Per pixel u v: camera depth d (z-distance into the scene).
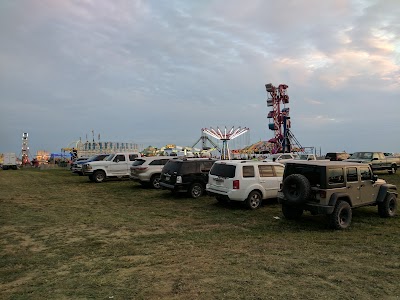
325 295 4.24
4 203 12.48
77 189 17.20
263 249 6.39
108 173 21.06
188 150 52.25
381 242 6.91
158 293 4.31
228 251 6.26
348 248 6.47
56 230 8.14
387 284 4.63
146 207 11.45
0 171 38.22
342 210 8.16
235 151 54.91
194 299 4.11
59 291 4.44
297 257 5.86
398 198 13.09
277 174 11.42
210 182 11.52
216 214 10.07
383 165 24.77
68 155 63.44
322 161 9.06
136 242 6.99
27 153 62.84
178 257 5.91
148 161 17.19
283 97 58.06
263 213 10.17
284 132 55.94
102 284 4.66
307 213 10.10
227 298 4.14
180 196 14.07
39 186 18.92
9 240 7.21
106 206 11.73
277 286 4.52
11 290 4.51
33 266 5.53
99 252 6.30
